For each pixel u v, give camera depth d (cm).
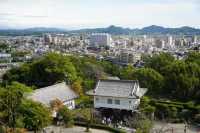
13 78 12044
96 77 12656
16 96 6425
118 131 7706
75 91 10175
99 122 8456
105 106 9100
